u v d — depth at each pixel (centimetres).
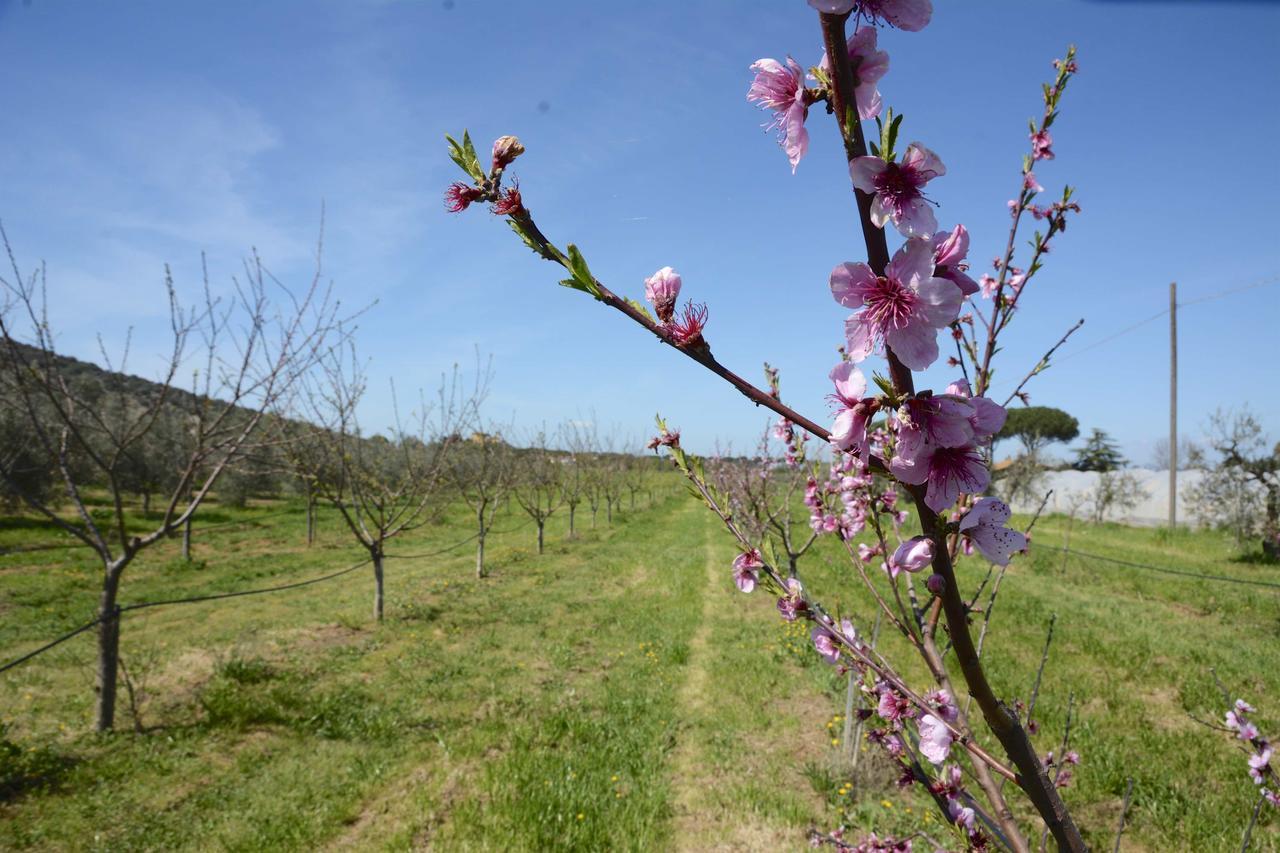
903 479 104
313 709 685
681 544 1970
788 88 104
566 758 573
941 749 145
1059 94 212
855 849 260
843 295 99
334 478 1102
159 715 671
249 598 1221
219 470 680
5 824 474
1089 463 4500
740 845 459
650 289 111
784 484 916
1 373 662
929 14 99
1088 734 601
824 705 704
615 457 3050
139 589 1265
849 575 1352
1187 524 2327
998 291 206
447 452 1256
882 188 95
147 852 450
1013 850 149
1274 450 1694
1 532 1711
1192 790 516
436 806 508
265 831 468
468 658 869
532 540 2086
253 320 660
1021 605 1119
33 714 668
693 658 874
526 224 110
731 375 108
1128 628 993
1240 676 774
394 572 1512
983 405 104
